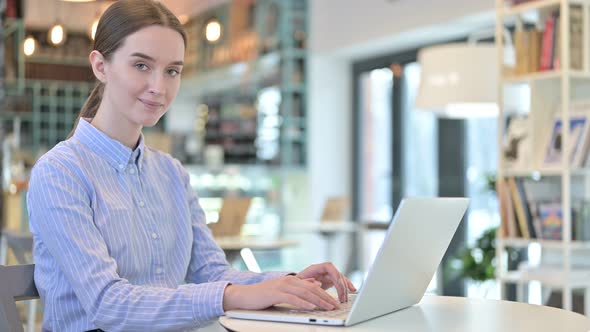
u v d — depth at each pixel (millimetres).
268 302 1423
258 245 4711
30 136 10320
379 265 1320
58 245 1535
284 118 8836
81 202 1584
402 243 1367
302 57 8812
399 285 1453
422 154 7871
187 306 1451
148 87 1621
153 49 1604
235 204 5309
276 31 8914
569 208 3588
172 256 1785
